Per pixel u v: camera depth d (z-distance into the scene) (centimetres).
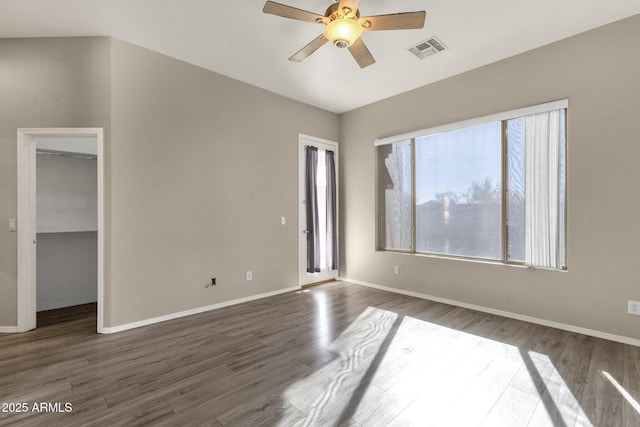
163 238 333
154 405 187
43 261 383
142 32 293
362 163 493
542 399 192
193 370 229
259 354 254
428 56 336
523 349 260
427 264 410
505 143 348
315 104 484
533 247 320
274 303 395
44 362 240
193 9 259
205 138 366
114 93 302
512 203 343
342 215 526
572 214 297
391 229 463
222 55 336
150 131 324
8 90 295
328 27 223
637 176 265
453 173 391
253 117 411
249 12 264
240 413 179
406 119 434
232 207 390
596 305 285
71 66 298
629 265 269
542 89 315
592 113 286
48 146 371
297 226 467
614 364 233
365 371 226
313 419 174
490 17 269
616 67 274
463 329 304
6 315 300
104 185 299
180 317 344
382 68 364
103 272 299
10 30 287
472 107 367
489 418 175
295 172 464
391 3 252
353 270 508
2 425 170
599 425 168
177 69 343
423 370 227
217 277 376
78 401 191
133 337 289
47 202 392
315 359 245
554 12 262
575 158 295
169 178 338
